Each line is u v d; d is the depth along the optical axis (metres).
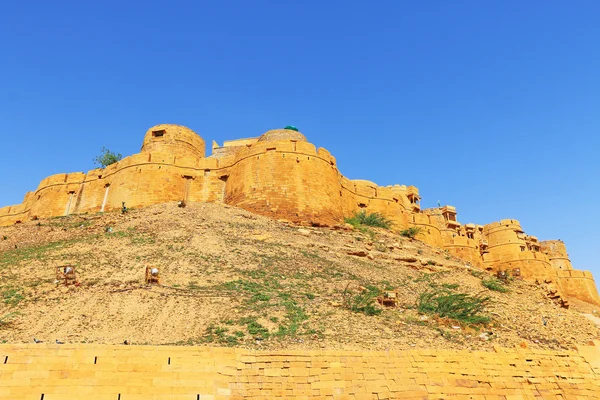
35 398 10.17
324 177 32.75
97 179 37.78
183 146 38.59
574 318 21.89
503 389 12.98
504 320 18.66
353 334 14.40
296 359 11.90
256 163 32.53
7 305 15.90
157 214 29.06
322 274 21.20
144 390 10.63
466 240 49.69
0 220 43.59
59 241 25.92
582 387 13.98
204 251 22.33
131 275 19.03
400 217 39.69
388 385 11.93
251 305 16.30
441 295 20.33
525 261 50.62
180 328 14.28
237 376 11.35
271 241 25.19
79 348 11.10
